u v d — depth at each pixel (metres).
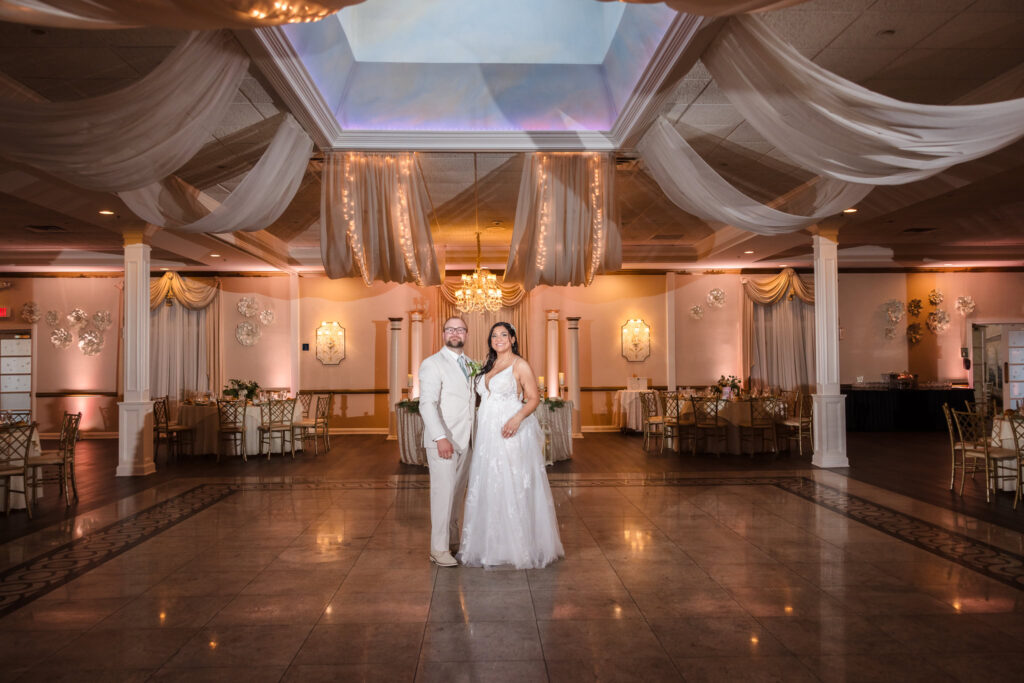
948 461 9.32
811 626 3.46
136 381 8.86
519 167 7.51
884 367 14.27
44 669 3.05
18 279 13.68
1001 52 4.75
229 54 4.30
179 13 3.23
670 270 14.27
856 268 14.31
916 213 9.33
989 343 14.37
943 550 4.87
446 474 4.59
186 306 13.69
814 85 4.10
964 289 14.32
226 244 10.32
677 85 5.17
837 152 4.55
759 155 6.97
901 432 13.11
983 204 8.70
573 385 12.82
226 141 6.24
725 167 7.45
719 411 10.48
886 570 4.40
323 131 5.91
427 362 4.71
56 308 13.70
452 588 4.11
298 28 4.57
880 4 4.06
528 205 6.77
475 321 13.91
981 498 6.75
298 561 4.73
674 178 6.14
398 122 6.37
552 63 6.21
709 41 4.34
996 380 14.29
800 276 14.20
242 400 11.00
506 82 6.30
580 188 6.74
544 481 4.64
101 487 7.89
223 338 13.81
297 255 13.37
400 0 6.07
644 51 5.05
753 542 5.11
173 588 4.18
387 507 6.57
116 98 3.92
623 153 6.73
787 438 10.91
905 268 14.32
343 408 13.91
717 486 7.55
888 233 11.05
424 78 6.23
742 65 4.34
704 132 6.35
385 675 2.96
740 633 3.38
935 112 3.98
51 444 12.48
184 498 7.14
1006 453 6.60
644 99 5.34
